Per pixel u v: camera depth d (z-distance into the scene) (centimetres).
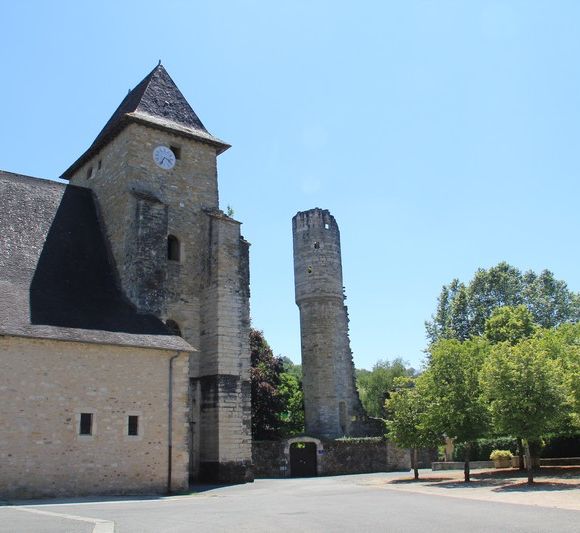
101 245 2598
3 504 1587
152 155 2712
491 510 1324
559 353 2630
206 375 2525
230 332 2555
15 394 1803
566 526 1057
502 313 4091
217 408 2438
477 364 2364
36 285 2148
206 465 2425
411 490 1972
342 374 4300
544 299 4978
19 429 1791
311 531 1011
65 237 2491
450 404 2247
